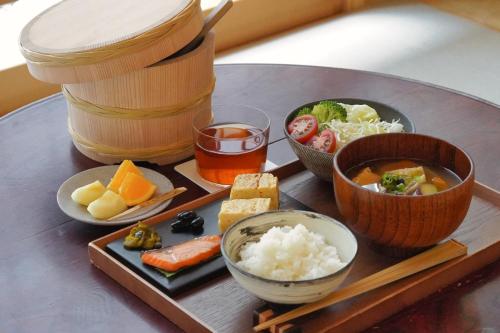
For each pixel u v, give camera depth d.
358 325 1.16
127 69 1.37
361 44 2.78
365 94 1.60
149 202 1.34
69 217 1.34
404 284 1.19
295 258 1.16
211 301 1.18
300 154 1.34
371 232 1.21
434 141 1.28
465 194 1.19
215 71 1.68
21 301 1.20
